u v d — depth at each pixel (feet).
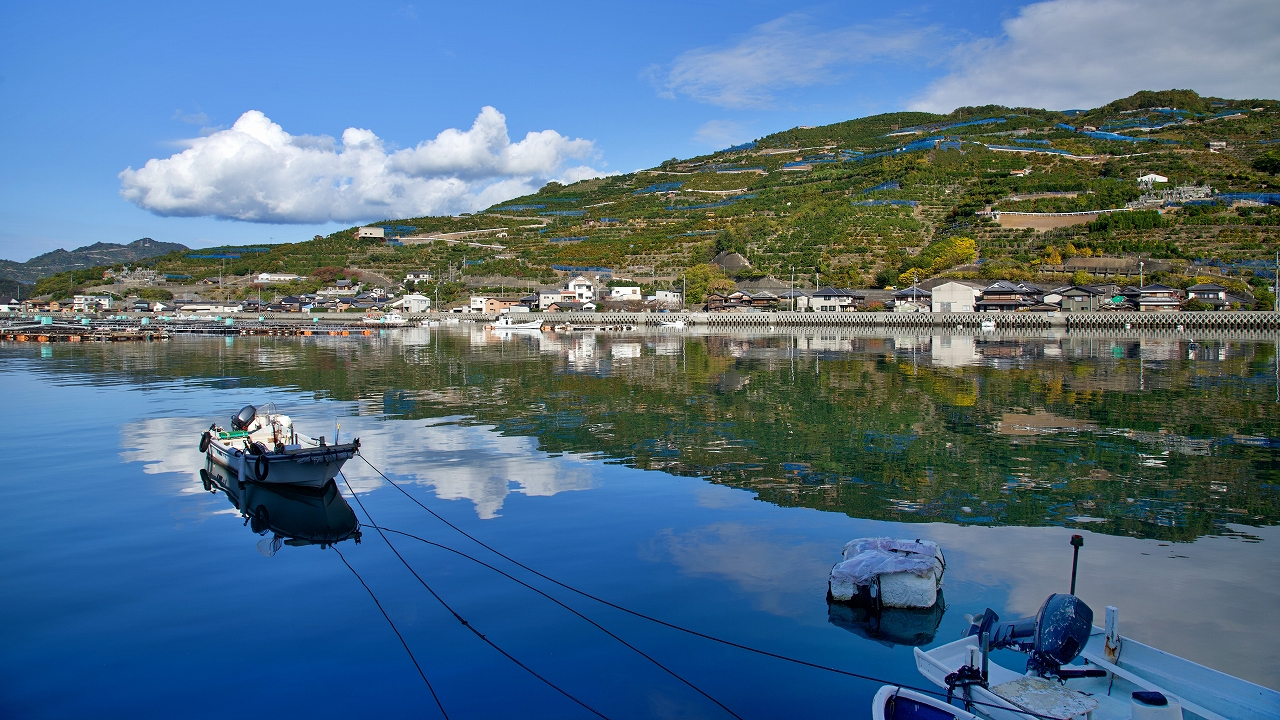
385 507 84.07
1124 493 86.74
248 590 61.87
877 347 312.29
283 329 443.32
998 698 41.04
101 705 45.55
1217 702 41.16
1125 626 53.36
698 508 81.66
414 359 266.98
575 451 110.52
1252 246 495.00
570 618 56.18
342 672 49.01
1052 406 149.28
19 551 71.26
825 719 43.60
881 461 102.83
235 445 100.73
